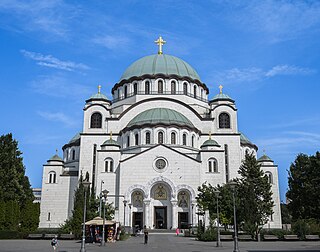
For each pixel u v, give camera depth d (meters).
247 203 51.84
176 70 91.50
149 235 61.66
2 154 70.88
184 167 70.81
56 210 78.69
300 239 50.91
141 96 87.56
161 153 71.50
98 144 80.81
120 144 81.19
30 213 60.44
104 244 42.75
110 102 87.38
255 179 54.44
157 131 76.00
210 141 76.31
